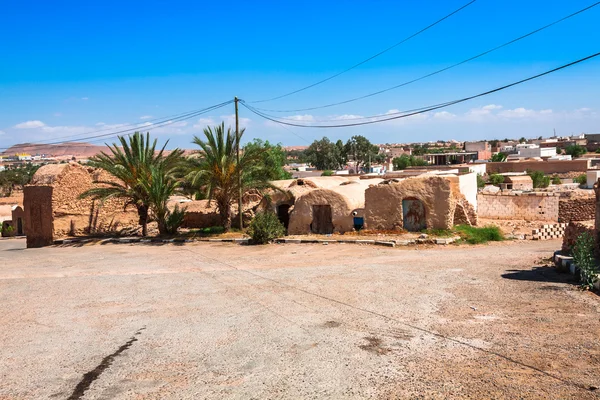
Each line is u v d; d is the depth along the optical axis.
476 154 95.25
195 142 26.02
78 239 29.36
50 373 6.93
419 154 133.25
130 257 21.20
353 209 23.64
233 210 30.38
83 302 11.77
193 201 35.16
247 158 26.77
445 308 9.52
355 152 106.88
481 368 6.33
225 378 6.46
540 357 6.59
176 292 12.56
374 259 16.91
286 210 28.03
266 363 6.95
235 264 17.36
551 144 139.12
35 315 10.57
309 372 6.52
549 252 16.95
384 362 6.75
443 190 21.50
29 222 28.61
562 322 8.12
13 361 7.51
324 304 10.32
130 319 9.86
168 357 7.42
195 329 8.88
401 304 9.99
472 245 20.17
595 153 111.25
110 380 6.57
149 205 29.03
